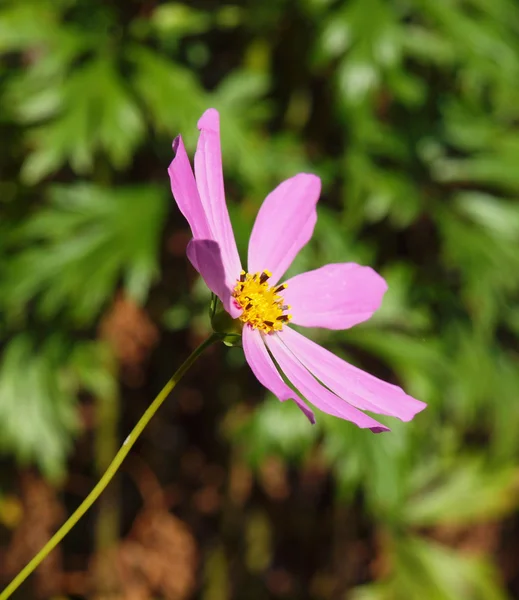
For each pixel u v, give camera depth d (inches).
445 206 33.6
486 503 38.3
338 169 32.2
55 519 37.0
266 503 39.6
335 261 31.4
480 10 32.5
